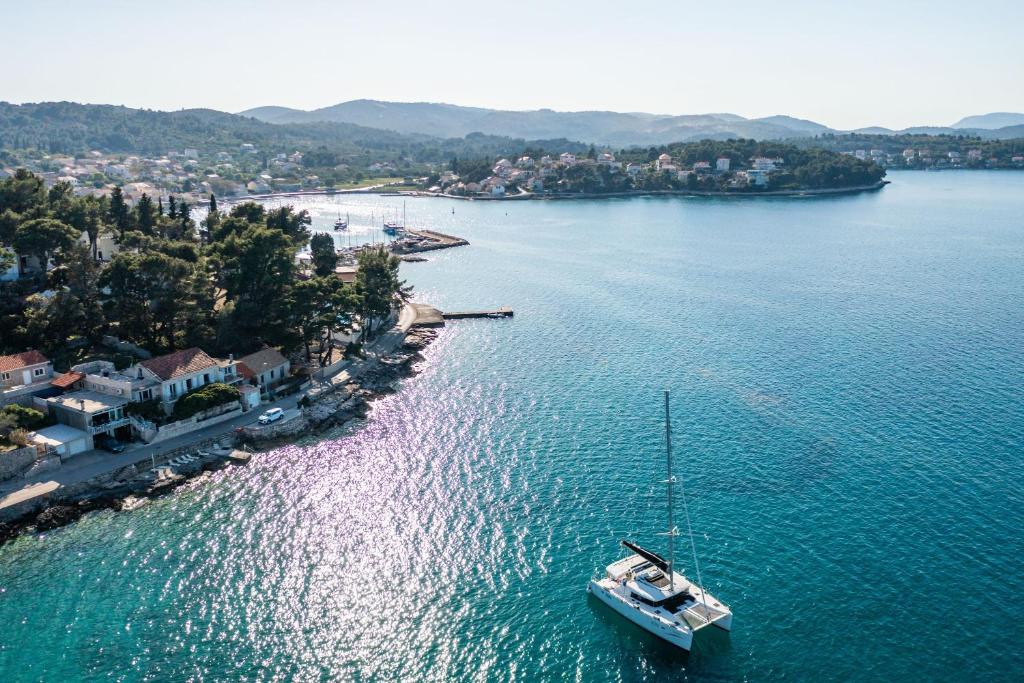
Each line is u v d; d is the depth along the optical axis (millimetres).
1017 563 84875
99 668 71500
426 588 83188
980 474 104688
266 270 148625
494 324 189500
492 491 102812
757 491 101312
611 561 87125
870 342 168125
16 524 94750
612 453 113438
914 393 135375
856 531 91500
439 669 71875
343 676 70875
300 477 107812
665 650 73875
